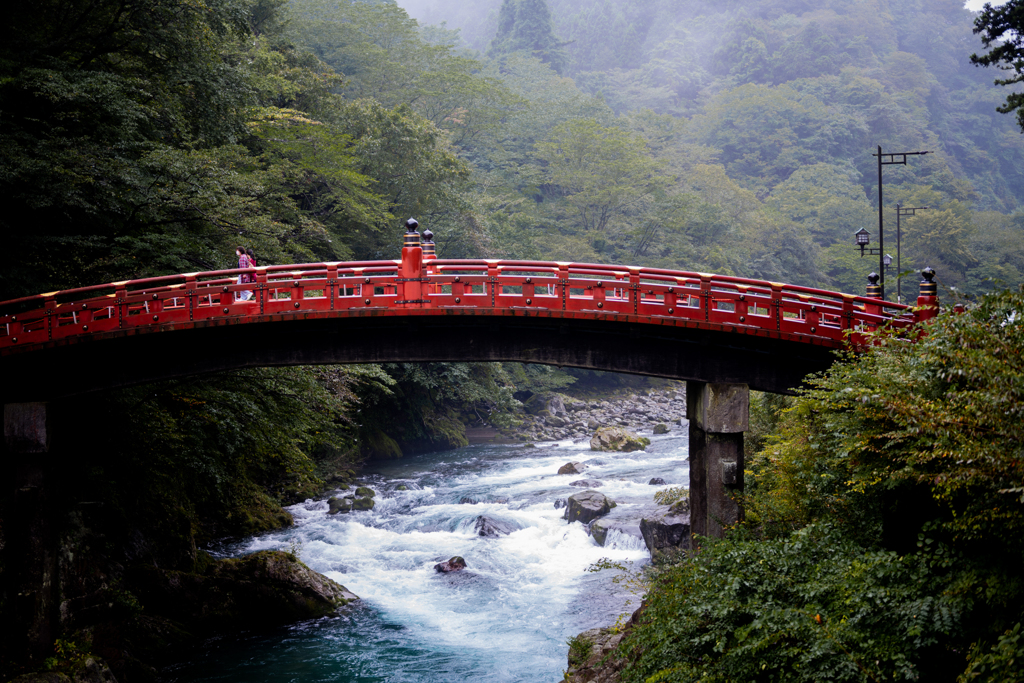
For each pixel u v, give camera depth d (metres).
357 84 76.81
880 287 21.11
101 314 19.38
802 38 188.25
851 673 9.86
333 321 19.44
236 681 19.12
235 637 21.72
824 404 13.56
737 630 11.35
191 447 23.70
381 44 87.62
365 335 19.95
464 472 42.03
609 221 93.31
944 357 11.42
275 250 26.38
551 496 34.50
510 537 29.61
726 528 17.12
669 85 170.00
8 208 22.02
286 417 25.58
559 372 70.62
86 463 21.36
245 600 22.72
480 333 20.12
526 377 65.12
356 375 30.86
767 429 22.91
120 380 19.30
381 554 27.83
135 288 23.84
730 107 151.50
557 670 19.39
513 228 65.44
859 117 156.50
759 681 11.12
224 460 25.80
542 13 159.25
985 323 11.30
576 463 40.72
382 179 48.31
